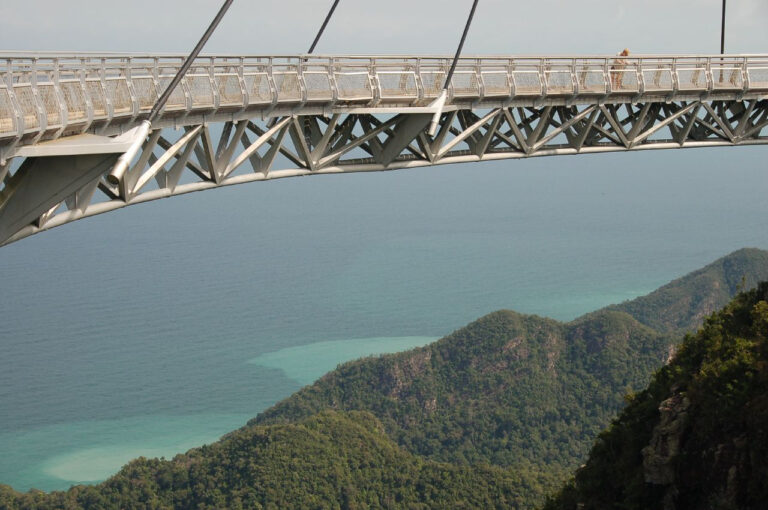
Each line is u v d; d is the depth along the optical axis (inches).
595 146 1704.0
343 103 1357.0
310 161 1359.5
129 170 1142.3
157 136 1156.5
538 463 5930.1
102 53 1050.7
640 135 1726.1
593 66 1632.6
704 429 1168.2
